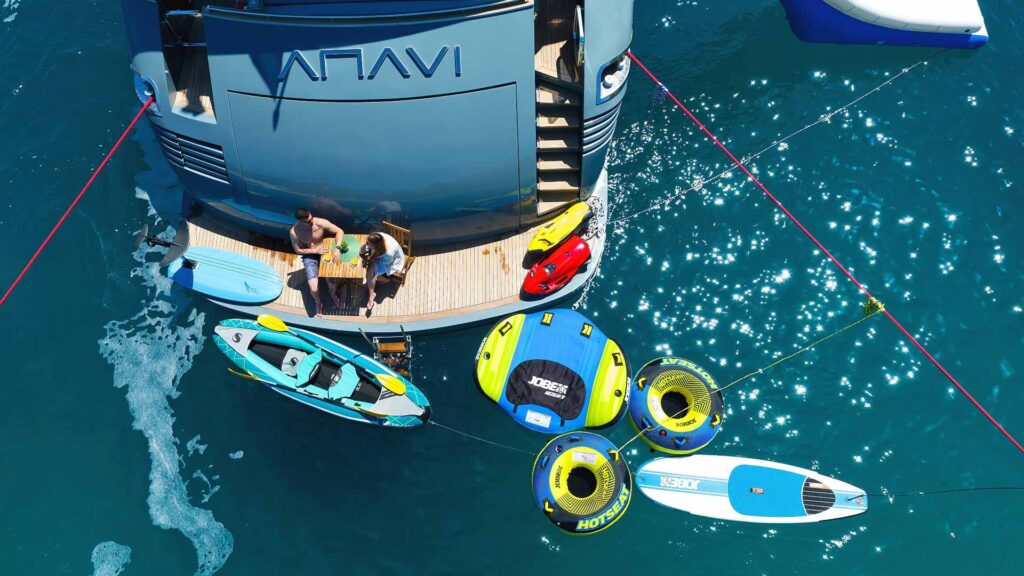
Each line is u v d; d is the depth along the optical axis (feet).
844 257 56.08
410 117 47.14
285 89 46.26
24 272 54.90
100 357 54.03
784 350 53.31
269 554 48.85
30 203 58.70
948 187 58.39
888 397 52.03
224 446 51.60
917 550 48.37
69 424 52.16
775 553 48.39
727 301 54.85
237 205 53.21
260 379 50.60
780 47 63.93
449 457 51.08
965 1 62.44
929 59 63.36
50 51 64.95
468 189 51.06
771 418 51.47
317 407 50.70
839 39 63.52
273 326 50.34
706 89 62.13
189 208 56.70
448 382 52.80
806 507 48.49
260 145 48.78
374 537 49.26
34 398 52.85
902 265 55.88
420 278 53.72
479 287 53.42
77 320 55.06
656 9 65.67
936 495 49.57
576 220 52.95
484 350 51.44
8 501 49.93
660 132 60.18
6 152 60.70
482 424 51.80
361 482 50.67
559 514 47.52
